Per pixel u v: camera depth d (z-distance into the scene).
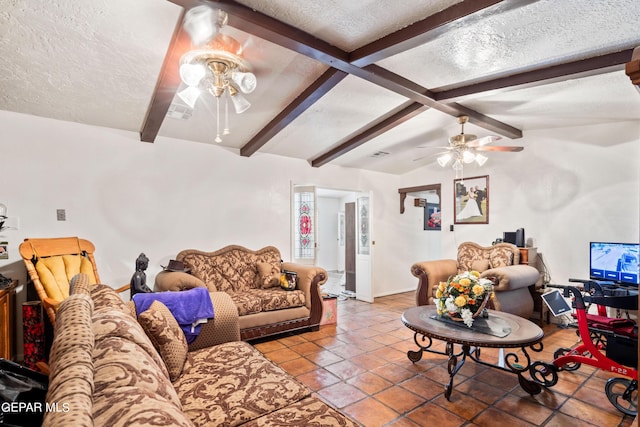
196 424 1.42
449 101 3.32
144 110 3.32
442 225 5.96
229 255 4.33
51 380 0.84
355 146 4.59
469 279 2.65
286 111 3.46
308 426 1.41
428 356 3.28
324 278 4.14
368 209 5.91
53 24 2.06
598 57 2.50
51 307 2.52
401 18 2.12
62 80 2.69
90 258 3.32
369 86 3.24
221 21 1.97
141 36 2.22
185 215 4.19
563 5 1.92
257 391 1.68
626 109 3.55
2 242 3.09
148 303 2.23
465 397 2.48
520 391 2.57
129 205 3.79
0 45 2.21
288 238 5.14
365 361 3.15
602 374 2.88
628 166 3.95
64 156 3.42
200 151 4.34
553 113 3.88
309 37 2.27
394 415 2.25
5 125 3.13
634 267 3.54
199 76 2.16
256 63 2.65
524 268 4.12
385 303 5.69
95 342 1.08
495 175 5.19
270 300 3.70
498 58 2.60
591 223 4.22
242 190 4.70
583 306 2.58
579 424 2.14
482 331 2.44
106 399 0.77
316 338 3.81
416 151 5.42
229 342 2.43
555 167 4.55
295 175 5.27
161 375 1.09
